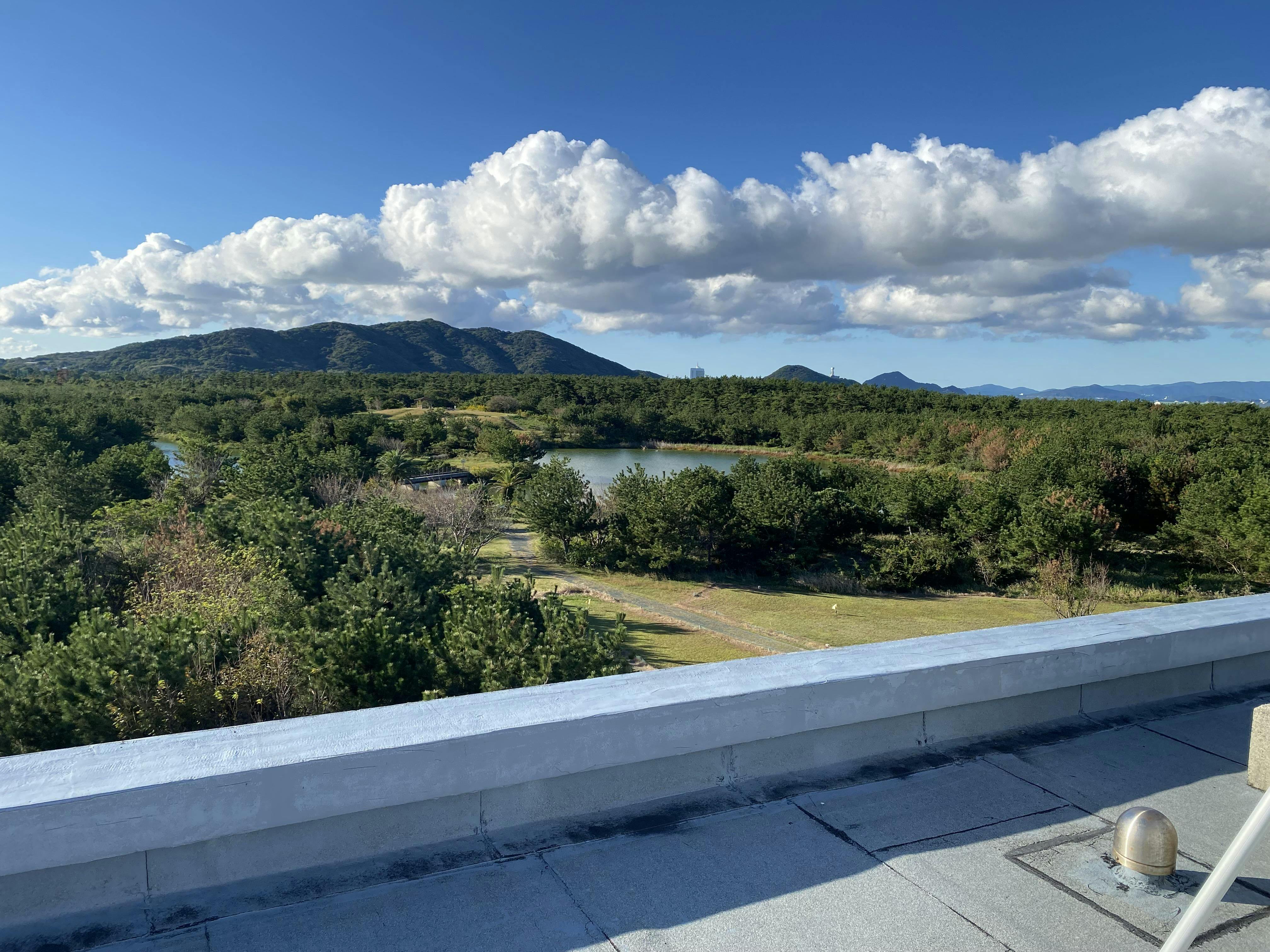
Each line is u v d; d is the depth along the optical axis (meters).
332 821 2.68
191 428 109.12
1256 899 2.60
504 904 2.49
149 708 14.16
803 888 2.60
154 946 2.28
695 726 3.11
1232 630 4.44
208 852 2.54
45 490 43.59
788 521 42.69
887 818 3.06
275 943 2.30
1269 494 32.44
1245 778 3.45
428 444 99.06
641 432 127.56
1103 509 37.19
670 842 2.86
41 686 13.66
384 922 2.40
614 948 2.29
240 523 30.88
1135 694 4.27
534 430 126.38
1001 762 3.56
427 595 22.94
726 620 32.34
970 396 123.88
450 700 3.06
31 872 2.35
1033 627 4.27
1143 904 2.54
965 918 2.46
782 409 133.62
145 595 24.50
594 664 16.58
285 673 15.78
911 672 3.54
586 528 44.72
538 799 2.96
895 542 46.41
